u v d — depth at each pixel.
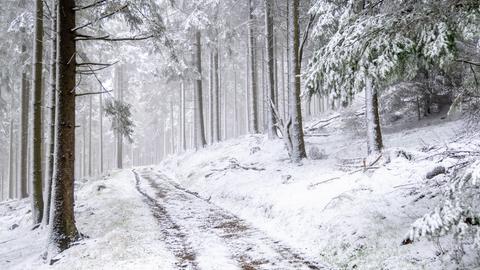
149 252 8.59
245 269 7.44
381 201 9.40
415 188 9.35
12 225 15.80
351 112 22.30
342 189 11.22
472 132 11.17
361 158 13.66
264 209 12.52
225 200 15.75
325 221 9.41
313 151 17.66
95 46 24.34
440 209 4.62
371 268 6.78
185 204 15.97
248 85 39.66
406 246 6.96
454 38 5.32
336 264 7.54
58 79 9.54
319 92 6.77
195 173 24.02
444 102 20.00
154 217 13.26
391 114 21.58
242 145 26.27
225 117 53.16
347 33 6.04
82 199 19.14
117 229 10.71
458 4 5.14
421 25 5.38
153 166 43.12
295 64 17.41
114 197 18.83
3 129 37.00
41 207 14.51
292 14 17.41
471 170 4.40
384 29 5.57
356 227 8.40
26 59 19.36
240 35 31.73
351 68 6.02
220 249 8.93
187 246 9.32
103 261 7.92
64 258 8.61
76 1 13.02
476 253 5.75
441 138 14.22
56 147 9.57
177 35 28.38
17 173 42.22
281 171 16.59
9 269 9.45
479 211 4.48
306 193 12.12
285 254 8.38
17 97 30.84
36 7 14.14
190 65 30.72
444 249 6.25
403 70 6.01
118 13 11.48
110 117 13.90
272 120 25.09
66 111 9.59
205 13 28.72
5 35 19.25
